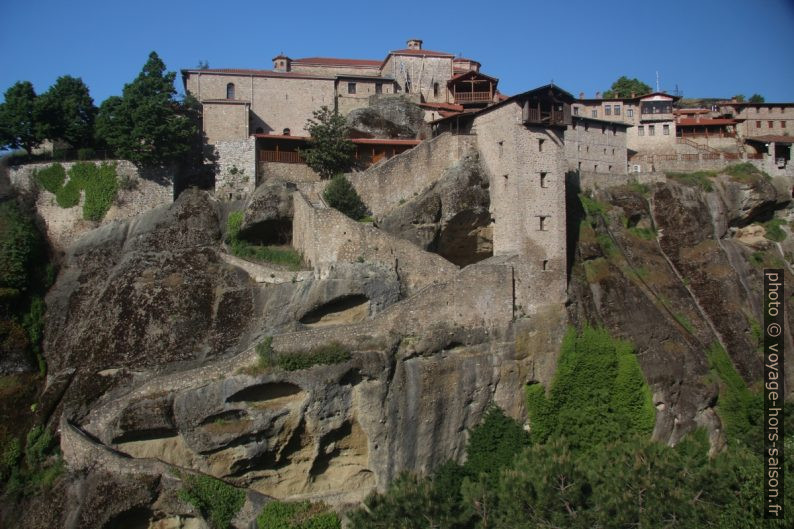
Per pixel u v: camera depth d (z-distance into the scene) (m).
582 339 48.81
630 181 67.25
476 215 52.66
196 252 49.16
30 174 53.50
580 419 46.91
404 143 61.12
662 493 34.69
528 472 36.84
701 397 51.16
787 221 73.00
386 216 52.91
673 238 64.44
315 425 40.47
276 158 58.97
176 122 54.09
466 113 55.62
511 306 47.12
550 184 50.97
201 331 44.84
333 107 72.25
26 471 40.06
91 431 39.56
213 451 39.16
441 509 35.72
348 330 41.94
